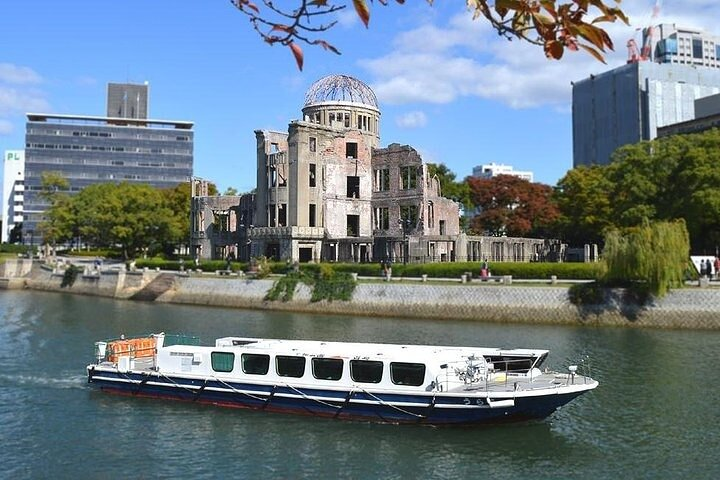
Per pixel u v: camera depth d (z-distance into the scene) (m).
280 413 33.03
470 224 127.38
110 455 27.62
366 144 108.69
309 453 27.62
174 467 26.30
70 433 30.38
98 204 135.00
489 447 28.05
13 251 171.12
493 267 74.56
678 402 34.22
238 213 115.31
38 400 35.69
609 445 28.17
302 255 99.38
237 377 34.09
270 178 103.81
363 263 87.69
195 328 62.69
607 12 6.11
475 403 29.33
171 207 146.62
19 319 70.31
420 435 29.53
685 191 83.00
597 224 103.44
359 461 26.73
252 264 88.19
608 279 63.88
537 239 110.38
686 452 27.30
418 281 74.75
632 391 36.47
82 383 39.34
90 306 85.25
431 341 53.78
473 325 64.31
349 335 57.50
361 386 31.56
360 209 106.38
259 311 78.81
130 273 98.69
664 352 47.88
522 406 29.55
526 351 33.84
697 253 92.81
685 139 92.38
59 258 140.62
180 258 123.44
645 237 61.00
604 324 62.62
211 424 31.50
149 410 33.81
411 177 104.50
